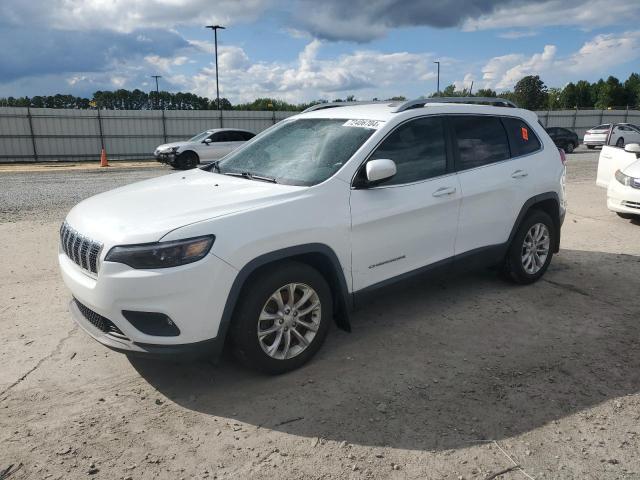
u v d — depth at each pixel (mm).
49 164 25906
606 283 5520
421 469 2705
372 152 3955
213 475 2674
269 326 3521
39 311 4738
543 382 3543
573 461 2768
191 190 3828
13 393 3402
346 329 3961
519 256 5195
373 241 3920
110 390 3459
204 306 3127
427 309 4801
